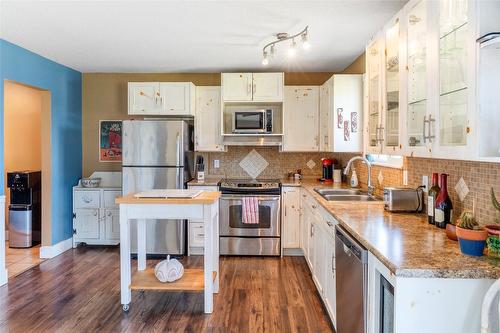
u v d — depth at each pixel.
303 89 4.64
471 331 1.35
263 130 4.55
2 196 3.46
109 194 4.72
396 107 2.37
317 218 3.17
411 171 2.71
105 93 5.04
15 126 5.29
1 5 2.67
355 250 1.85
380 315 1.62
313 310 2.91
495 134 1.44
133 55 4.07
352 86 3.83
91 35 3.36
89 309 2.92
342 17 2.87
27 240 4.76
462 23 1.58
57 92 4.45
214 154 5.01
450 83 1.71
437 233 1.89
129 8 2.72
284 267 3.98
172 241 4.34
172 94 4.58
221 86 4.56
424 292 1.35
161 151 4.33
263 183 4.45
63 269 3.87
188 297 3.19
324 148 4.48
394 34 2.36
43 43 3.62
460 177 2.04
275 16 2.87
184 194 3.04
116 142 5.05
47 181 4.31
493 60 1.44
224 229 4.36
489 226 1.56
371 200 3.16
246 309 2.93
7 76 3.56
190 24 3.05
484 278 1.33
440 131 1.75
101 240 4.75
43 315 2.81
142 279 3.03
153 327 2.63
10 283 3.47
